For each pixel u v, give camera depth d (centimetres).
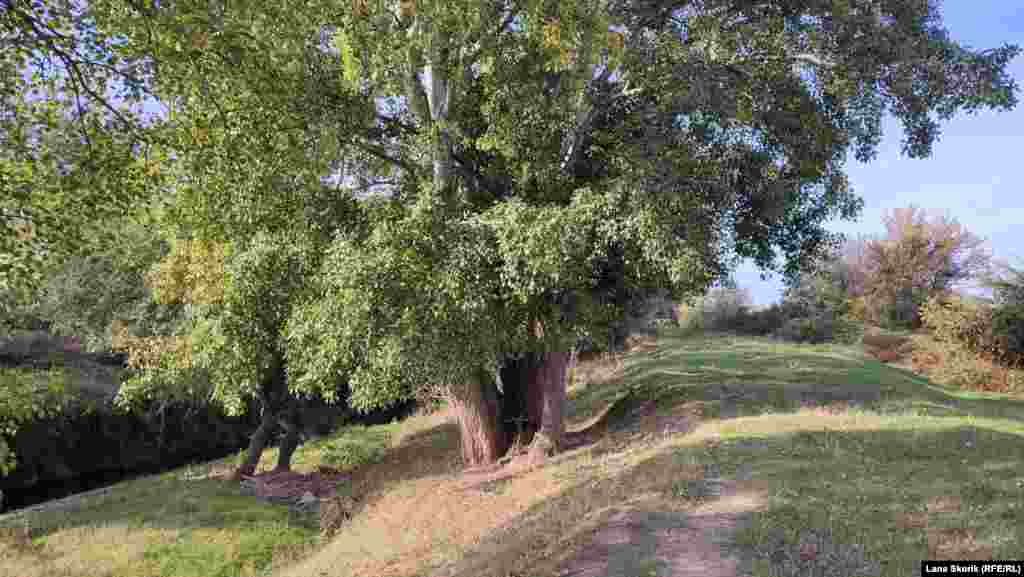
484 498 1274
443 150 1353
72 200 970
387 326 1258
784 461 976
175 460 2881
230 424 3100
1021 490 765
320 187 1388
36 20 871
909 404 1513
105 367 3066
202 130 1068
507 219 1178
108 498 1812
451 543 1101
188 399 2586
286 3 1058
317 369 1426
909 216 4044
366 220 1420
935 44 1184
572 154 1374
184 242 1731
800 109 1330
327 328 1336
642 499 891
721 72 1168
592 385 2727
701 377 2073
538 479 1273
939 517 701
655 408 1691
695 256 1113
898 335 3491
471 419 1614
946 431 1116
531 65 1316
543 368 1537
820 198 1554
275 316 1628
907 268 3891
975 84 1155
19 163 933
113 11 946
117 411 2662
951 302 2831
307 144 1200
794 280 1738
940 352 2758
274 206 1383
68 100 965
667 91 1186
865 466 921
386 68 1236
